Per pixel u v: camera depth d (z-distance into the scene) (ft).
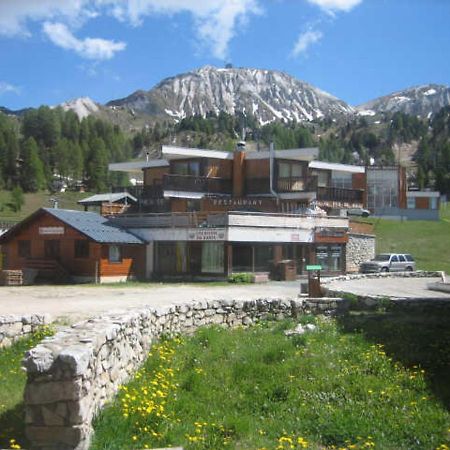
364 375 35.04
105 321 31.37
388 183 253.65
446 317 54.54
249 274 120.67
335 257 141.79
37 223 127.24
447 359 38.63
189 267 125.80
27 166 459.32
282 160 161.99
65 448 21.72
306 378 34.30
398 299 59.26
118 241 121.49
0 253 132.16
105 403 25.98
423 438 26.21
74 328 28.55
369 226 159.84
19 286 108.27
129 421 24.63
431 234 201.26
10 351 37.78
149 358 36.60
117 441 22.84
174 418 26.48
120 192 175.22
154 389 29.58
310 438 26.07
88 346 23.95
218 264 123.24
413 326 49.37
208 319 50.55
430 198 255.09
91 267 120.16
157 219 129.29
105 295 84.07
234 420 26.53
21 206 375.45
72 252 122.52
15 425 24.58
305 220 134.62
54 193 451.94
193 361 37.22
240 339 45.62
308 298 57.26
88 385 23.32
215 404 29.73
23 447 22.20
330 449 24.93
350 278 111.34
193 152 158.40
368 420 27.91
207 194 157.99
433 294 75.82
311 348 41.32
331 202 163.43
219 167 162.81
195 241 124.98
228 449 23.58
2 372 32.78
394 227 210.59
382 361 37.76
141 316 37.22
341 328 49.75
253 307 53.93
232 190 163.22
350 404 30.27
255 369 35.47
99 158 499.10
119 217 134.21
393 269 145.59
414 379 34.30
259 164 162.20
